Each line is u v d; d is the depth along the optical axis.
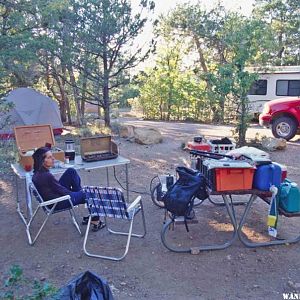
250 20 11.34
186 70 17.69
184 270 3.51
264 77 13.84
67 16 10.02
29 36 7.12
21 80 8.52
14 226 4.58
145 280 3.34
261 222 4.63
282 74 13.61
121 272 3.48
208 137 11.02
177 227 4.48
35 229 4.48
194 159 5.02
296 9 18.53
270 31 11.97
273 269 3.53
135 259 3.72
